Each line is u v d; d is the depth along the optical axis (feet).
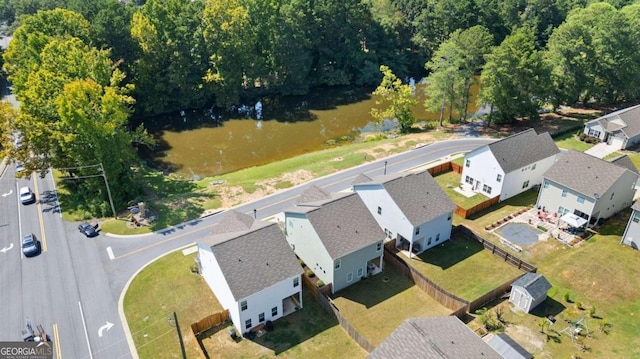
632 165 158.92
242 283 107.76
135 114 266.98
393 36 338.13
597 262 132.16
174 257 138.92
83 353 106.32
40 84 166.61
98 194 168.04
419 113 273.33
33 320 115.65
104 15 249.96
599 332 108.58
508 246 141.38
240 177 191.42
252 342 108.58
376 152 211.20
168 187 186.60
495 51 224.12
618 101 273.13
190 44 270.67
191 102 280.72
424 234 137.90
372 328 112.27
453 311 116.47
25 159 165.07
